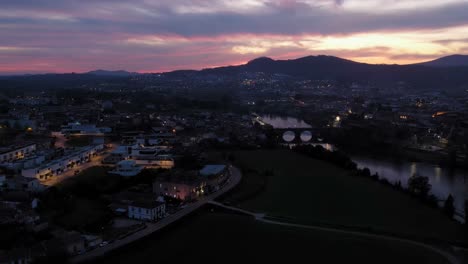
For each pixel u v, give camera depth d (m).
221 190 191.75
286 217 161.62
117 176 193.38
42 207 144.88
